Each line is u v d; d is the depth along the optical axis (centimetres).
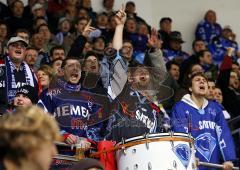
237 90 2241
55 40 2283
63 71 1248
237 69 2425
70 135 1181
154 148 1099
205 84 1394
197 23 3003
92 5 2752
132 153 1108
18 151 462
